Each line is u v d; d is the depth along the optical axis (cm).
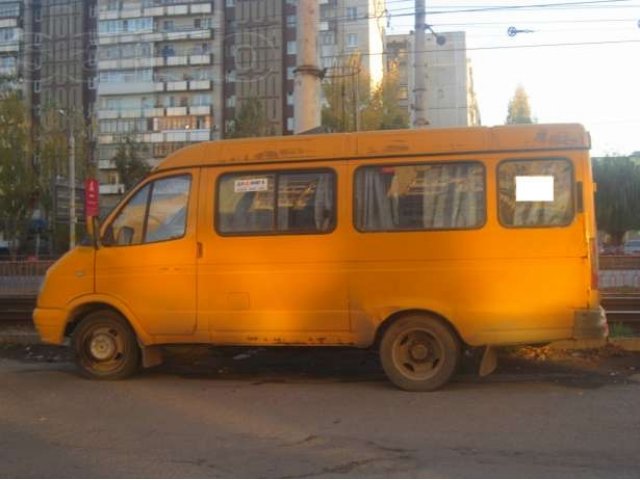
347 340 785
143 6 7475
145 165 5369
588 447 571
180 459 547
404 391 781
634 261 2102
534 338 748
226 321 808
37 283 2247
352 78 4175
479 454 554
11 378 886
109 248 844
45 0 7775
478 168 764
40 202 4925
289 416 680
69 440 604
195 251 816
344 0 6712
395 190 780
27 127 4566
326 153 796
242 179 814
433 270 766
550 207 750
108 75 7575
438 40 2228
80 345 866
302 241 793
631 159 4469
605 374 859
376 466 527
